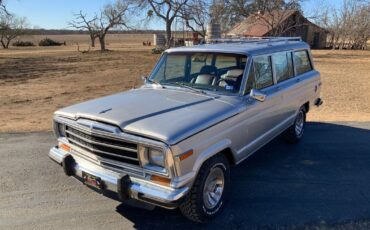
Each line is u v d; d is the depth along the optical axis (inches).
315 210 167.2
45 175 205.8
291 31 1899.6
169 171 128.9
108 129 136.7
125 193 137.4
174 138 128.2
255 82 187.9
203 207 149.5
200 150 140.6
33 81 694.5
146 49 2176.4
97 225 154.6
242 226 153.5
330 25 2160.4
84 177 152.3
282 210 166.9
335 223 155.7
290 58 235.0
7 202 174.1
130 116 142.9
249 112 176.7
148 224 155.6
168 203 129.0
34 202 174.2
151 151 131.9
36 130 305.1
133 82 681.0
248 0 1867.6
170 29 1786.4
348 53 1657.2
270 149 249.8
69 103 465.4
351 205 172.1
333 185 193.8
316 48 2174.0
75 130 153.3
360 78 716.7
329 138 275.3
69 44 3435.0
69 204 172.6
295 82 237.0
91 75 799.7
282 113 221.3
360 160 229.9
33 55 1561.3
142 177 136.6
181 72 199.5
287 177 203.6
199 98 170.7
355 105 438.3
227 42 239.1
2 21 2148.1
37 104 456.1
